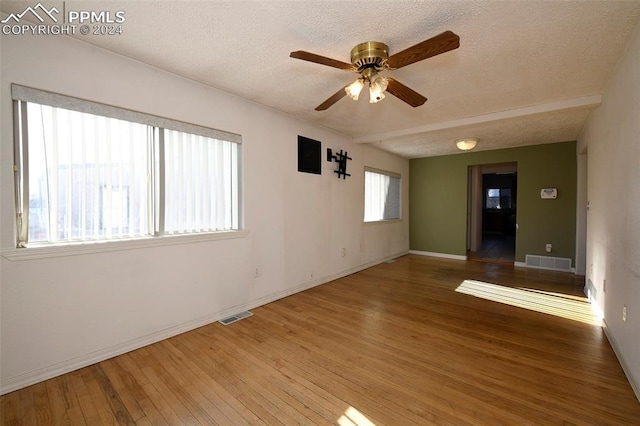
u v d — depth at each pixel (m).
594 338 2.54
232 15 1.74
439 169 6.46
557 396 1.77
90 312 2.09
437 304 3.40
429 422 1.57
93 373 1.99
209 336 2.56
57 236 1.98
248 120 3.15
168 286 2.52
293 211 3.74
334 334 2.62
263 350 2.33
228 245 2.99
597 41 1.98
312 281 4.08
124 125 2.29
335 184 4.47
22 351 1.82
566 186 5.08
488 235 10.33
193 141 2.73
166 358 2.20
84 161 2.09
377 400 1.74
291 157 3.69
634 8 1.65
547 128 4.17
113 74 2.16
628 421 1.56
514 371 2.04
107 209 2.21
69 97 1.97
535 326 2.79
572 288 4.05
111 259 2.19
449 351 2.32
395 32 1.90
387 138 4.51
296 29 1.88
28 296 1.84
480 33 1.90
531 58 2.22
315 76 2.58
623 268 2.12
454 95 2.93
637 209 1.83
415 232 6.82
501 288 4.05
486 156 5.86
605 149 2.71
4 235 1.75
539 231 5.32
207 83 2.73
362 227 5.16
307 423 1.57
